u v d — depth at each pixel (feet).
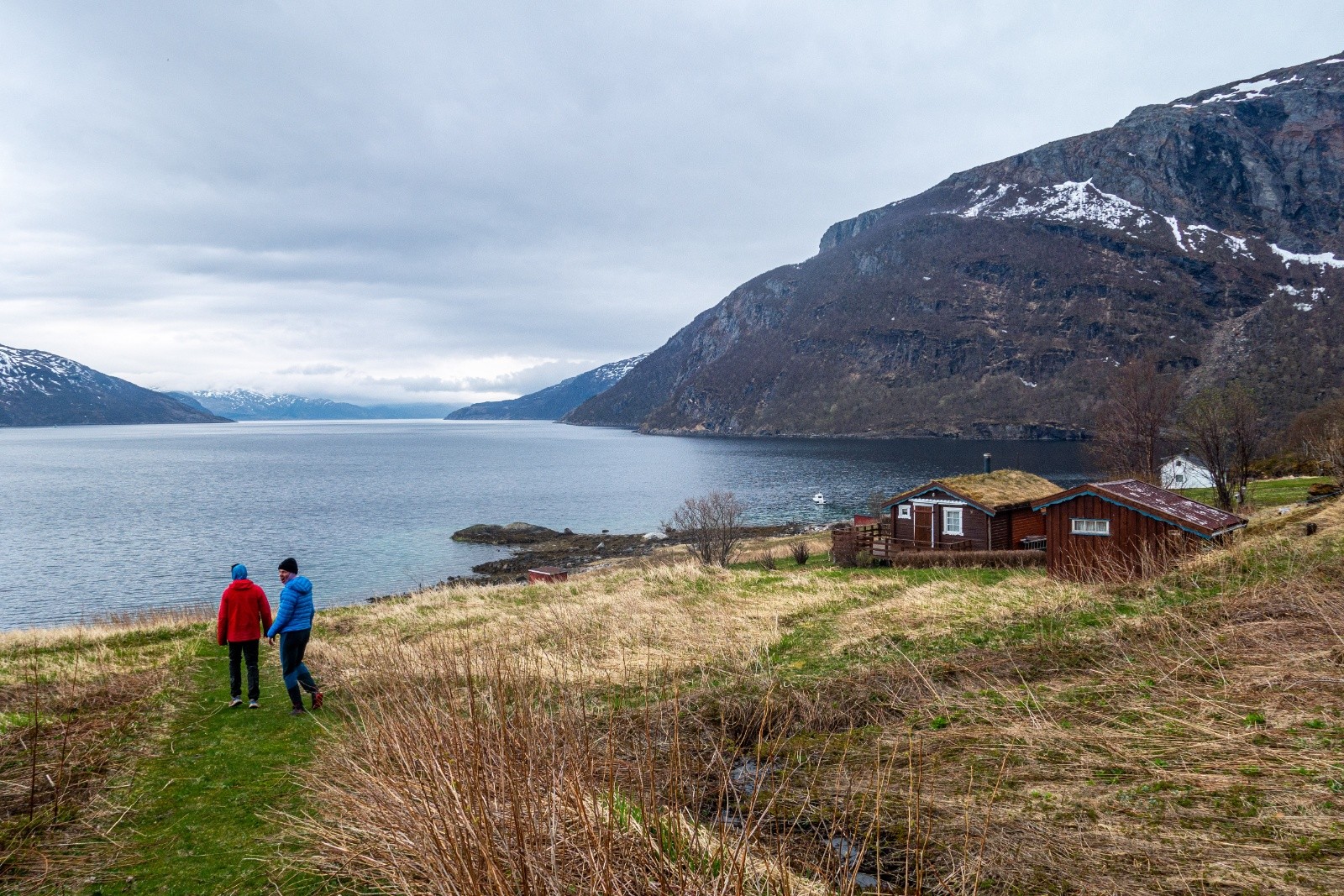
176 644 52.54
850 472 423.64
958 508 105.50
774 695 33.63
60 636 57.36
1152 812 19.69
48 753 26.84
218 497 324.80
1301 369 639.76
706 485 366.43
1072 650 36.09
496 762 17.10
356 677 36.40
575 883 14.25
